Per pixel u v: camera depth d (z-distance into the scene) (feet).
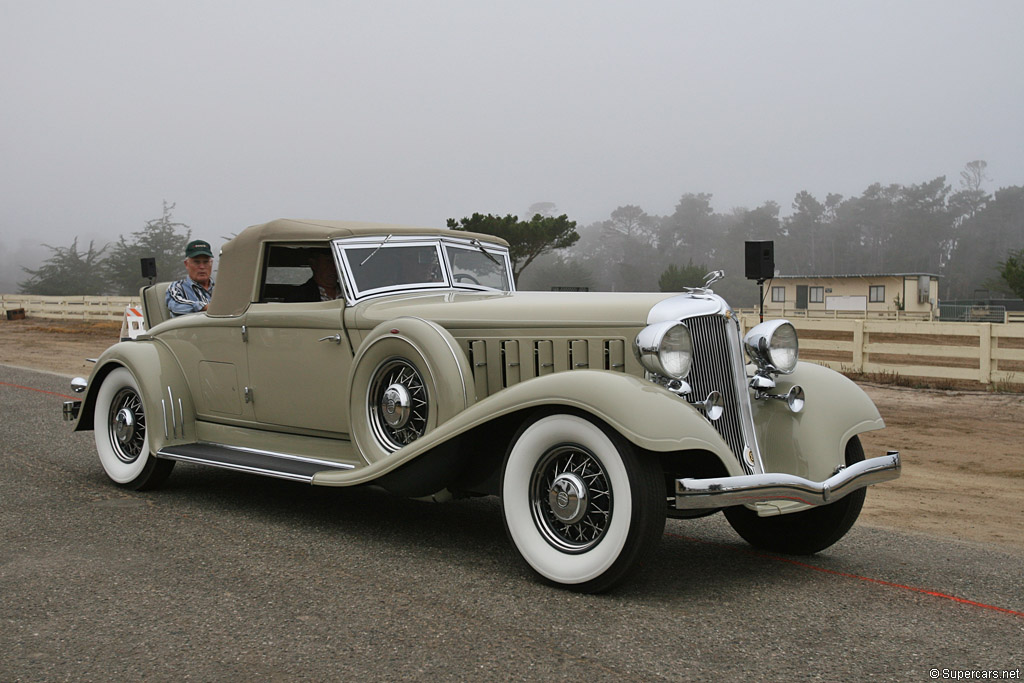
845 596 12.48
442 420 13.82
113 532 14.92
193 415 18.62
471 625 10.78
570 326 13.84
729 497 11.51
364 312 15.56
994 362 41.75
